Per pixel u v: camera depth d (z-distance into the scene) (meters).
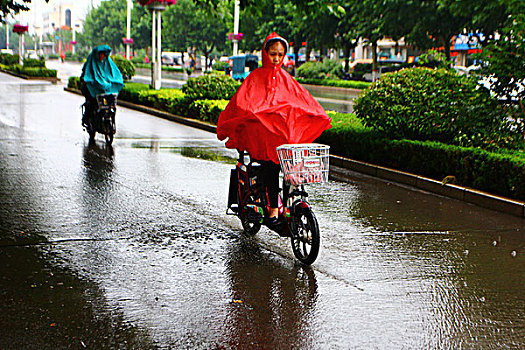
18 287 4.95
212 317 4.48
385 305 4.80
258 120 5.57
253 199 6.09
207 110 17.64
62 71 58.62
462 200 8.86
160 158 11.73
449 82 10.41
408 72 10.69
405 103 10.47
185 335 4.18
